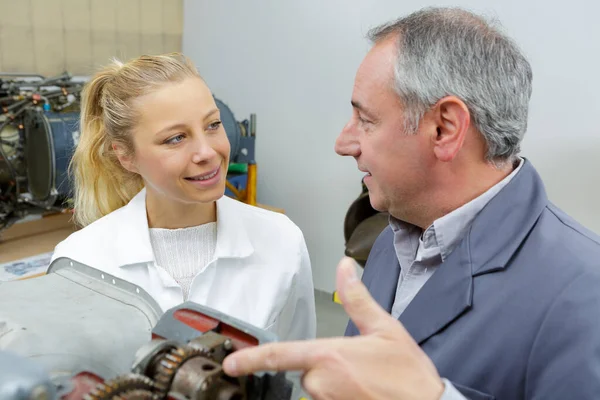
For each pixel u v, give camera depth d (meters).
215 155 0.90
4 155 1.74
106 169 1.09
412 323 0.72
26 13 2.32
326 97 2.44
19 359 0.36
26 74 2.35
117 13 2.65
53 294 0.58
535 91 1.90
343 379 0.40
